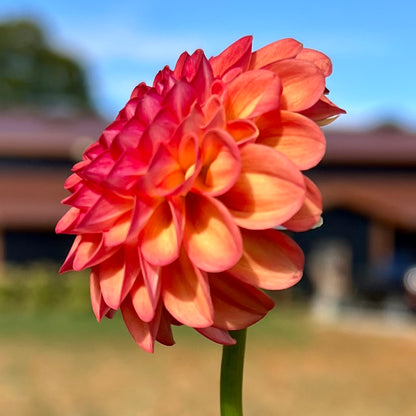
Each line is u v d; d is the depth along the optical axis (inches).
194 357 608.7
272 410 424.8
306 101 57.5
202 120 54.5
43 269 935.7
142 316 55.6
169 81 59.1
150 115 56.6
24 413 408.5
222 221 53.4
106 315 64.6
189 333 744.3
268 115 56.3
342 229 939.3
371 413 420.5
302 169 54.7
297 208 51.6
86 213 56.0
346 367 569.3
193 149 55.1
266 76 56.7
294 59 58.5
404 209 927.0
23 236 959.6
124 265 56.9
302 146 55.6
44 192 975.0
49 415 404.8
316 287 930.7
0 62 2106.3
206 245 53.7
